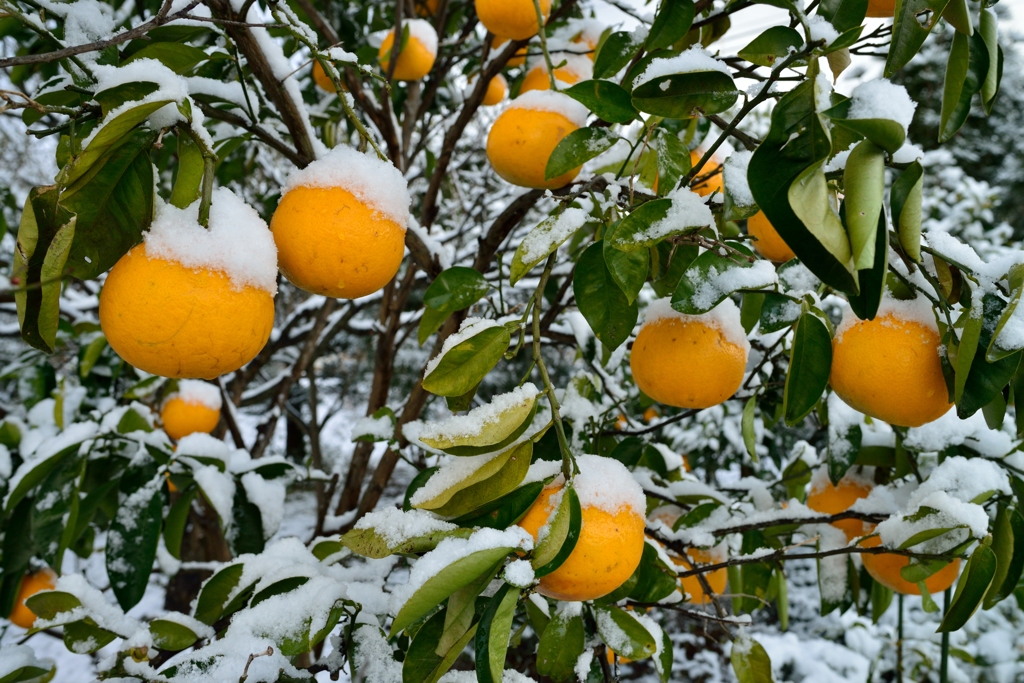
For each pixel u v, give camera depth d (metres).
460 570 0.67
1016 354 0.73
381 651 0.81
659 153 0.82
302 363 1.73
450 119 1.78
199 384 1.38
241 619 0.83
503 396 0.72
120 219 0.73
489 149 0.88
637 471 1.06
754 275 0.77
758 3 0.79
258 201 1.64
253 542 1.06
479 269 1.01
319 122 1.41
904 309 0.78
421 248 1.01
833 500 1.06
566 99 0.86
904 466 1.00
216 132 1.04
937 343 0.77
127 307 0.71
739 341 0.84
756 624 2.56
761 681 0.94
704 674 2.40
